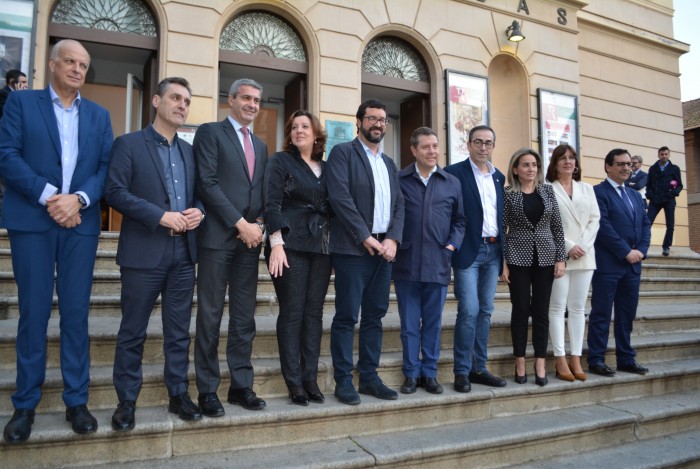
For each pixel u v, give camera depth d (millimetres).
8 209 2359
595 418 3293
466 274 3352
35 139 2373
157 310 3896
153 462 2393
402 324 3273
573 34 9406
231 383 2826
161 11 6559
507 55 8805
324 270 3004
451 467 2719
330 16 7516
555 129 9016
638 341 4504
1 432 2281
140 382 2537
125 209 2455
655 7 11000
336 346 3023
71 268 2412
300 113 3053
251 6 7168
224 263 2689
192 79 6629
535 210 3564
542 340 3535
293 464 2404
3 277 3756
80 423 2305
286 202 2947
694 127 17438
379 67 8164
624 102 10430
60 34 6262
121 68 7328
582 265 3760
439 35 8258
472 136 3562
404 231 3285
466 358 3289
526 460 2947
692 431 3592
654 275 7441
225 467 2355
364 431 2859
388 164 3229
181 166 2707
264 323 3689
